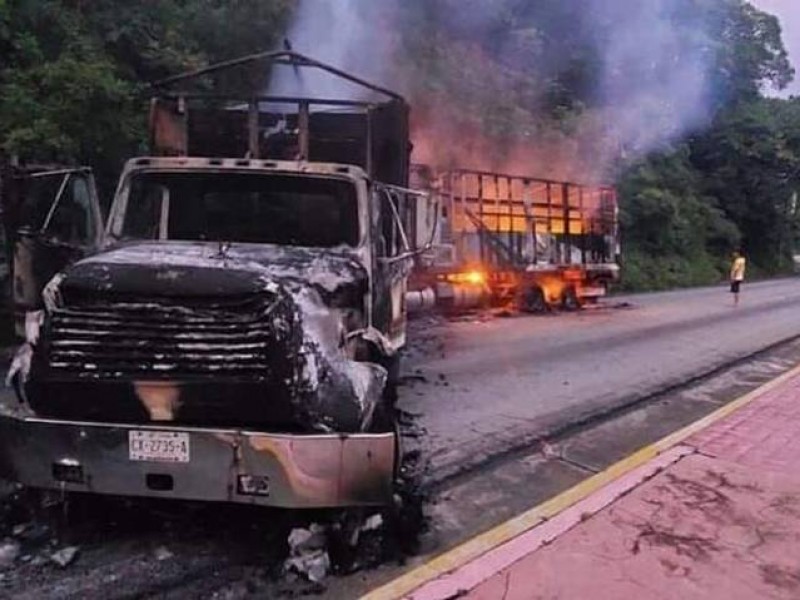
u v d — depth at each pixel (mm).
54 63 12180
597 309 22031
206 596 4289
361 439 4355
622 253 35188
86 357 4391
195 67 14672
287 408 4352
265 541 4938
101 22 14508
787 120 50031
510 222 19109
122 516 5176
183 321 4375
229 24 16141
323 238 6039
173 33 15164
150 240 5941
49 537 4895
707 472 6660
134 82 14031
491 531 5289
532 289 19953
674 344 14883
